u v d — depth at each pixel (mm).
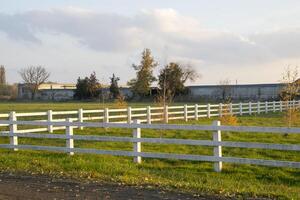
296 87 29609
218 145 13062
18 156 15367
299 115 29094
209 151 16859
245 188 10656
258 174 13133
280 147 12219
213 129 13109
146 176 12141
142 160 15070
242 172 13273
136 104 63000
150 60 78500
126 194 9547
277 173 13234
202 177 12227
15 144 16922
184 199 9148
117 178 11555
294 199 9484
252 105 44844
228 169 13500
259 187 11016
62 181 11023
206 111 36344
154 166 13953
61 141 20047
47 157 15281
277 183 12055
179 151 16828
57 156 15523
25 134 16719
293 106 33438
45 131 23688
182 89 80062
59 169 12930
